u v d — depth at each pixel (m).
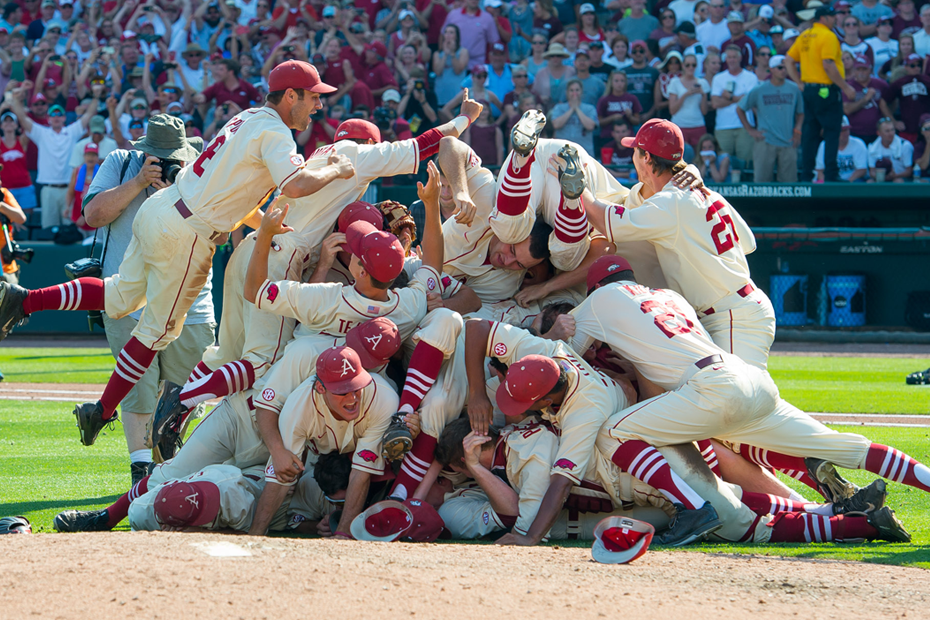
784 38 52.69
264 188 16.77
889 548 14.66
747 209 52.50
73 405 31.20
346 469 15.25
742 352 16.62
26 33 63.69
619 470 15.04
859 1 56.09
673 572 11.93
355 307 15.29
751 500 15.57
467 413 15.55
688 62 50.31
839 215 52.25
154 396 20.09
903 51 53.06
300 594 9.92
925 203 51.09
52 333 56.34
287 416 14.67
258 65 57.84
